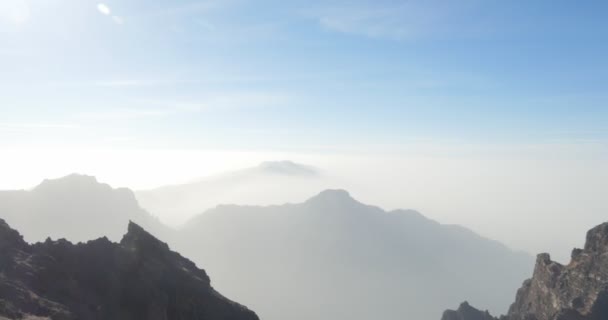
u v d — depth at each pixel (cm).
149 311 6650
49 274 6594
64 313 5678
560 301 11169
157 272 7312
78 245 7662
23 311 5406
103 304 6519
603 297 9969
